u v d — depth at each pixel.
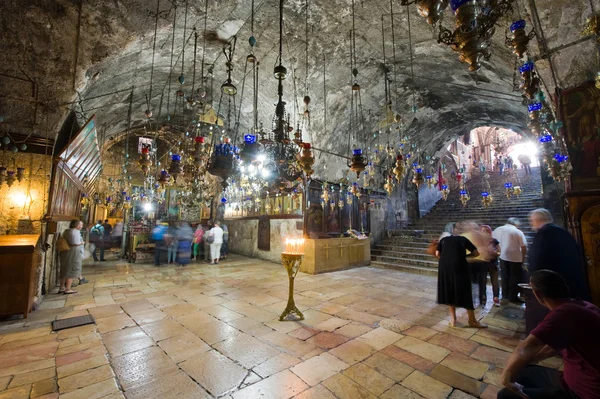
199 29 5.99
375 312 4.62
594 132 3.62
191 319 4.23
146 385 2.50
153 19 5.32
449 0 1.97
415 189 14.04
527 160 10.39
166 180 5.49
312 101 8.35
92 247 10.30
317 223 9.30
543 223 3.42
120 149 16.27
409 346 3.35
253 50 6.91
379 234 11.79
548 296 1.80
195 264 9.78
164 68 7.12
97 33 5.06
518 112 9.15
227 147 4.88
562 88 3.87
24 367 2.79
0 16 4.38
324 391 2.43
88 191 10.76
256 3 5.65
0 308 4.04
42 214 5.28
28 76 4.89
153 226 11.11
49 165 5.36
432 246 4.39
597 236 3.49
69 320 4.14
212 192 14.51
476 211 12.70
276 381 2.58
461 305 3.94
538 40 3.71
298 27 6.34
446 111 10.52
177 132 12.54
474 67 2.08
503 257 5.25
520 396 1.61
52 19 4.66
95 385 2.48
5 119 4.93
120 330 3.79
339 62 7.43
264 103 9.04
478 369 2.81
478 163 24.77
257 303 5.09
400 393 2.41
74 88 5.31
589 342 1.52
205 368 2.80
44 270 5.50
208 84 8.43
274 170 5.00
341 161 10.24
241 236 12.59
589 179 3.66
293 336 3.62
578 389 1.54
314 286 6.52
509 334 3.71
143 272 8.18
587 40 3.38
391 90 8.78
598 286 3.44
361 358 3.04
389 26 6.17
